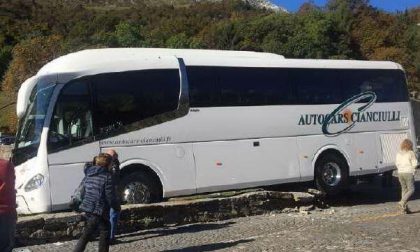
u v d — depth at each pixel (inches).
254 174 570.6
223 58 573.0
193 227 486.9
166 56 540.7
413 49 3373.5
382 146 671.1
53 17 4852.4
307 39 3191.4
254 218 533.0
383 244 372.2
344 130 641.0
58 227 438.9
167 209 493.4
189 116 535.8
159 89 525.0
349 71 654.5
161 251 386.0
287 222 499.2
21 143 484.1
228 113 559.2
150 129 513.7
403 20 3730.3
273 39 3289.9
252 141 572.4
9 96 2903.5
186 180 528.7
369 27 3395.7
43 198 459.8
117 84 504.4
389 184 710.5
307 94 617.6
